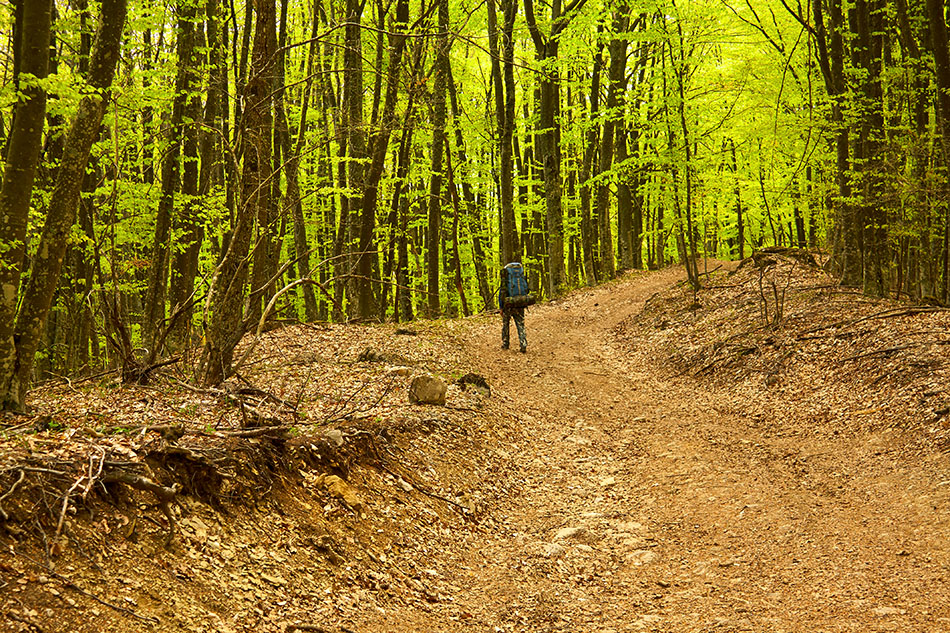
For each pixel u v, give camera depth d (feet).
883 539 19.47
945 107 36.78
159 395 26.04
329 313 88.17
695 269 62.69
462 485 24.38
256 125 28.04
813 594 16.81
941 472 23.02
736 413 34.78
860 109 44.98
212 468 16.06
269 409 23.79
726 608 16.65
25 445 14.66
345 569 16.42
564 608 17.03
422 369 38.55
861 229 49.26
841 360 36.11
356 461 21.33
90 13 34.45
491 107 92.53
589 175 90.68
